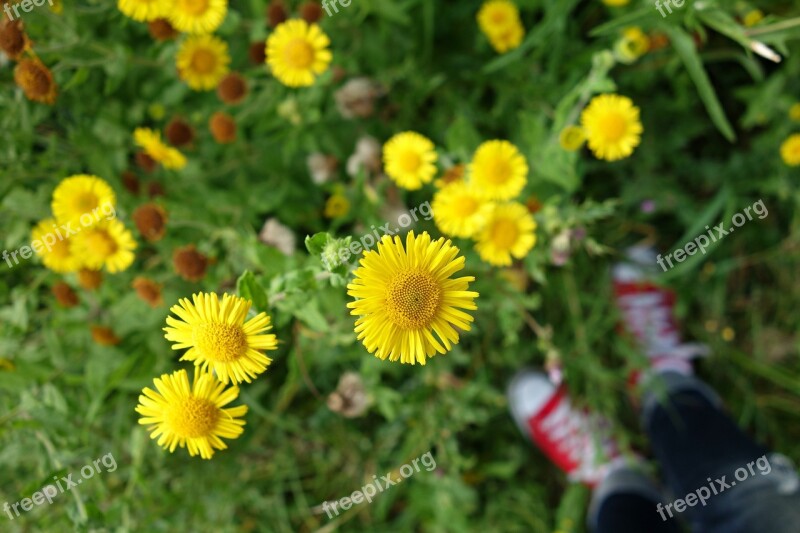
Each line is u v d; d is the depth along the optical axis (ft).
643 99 1.22
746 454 1.14
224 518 1.13
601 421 1.30
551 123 1.12
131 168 1.08
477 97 1.18
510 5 1.08
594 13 1.21
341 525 1.26
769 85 1.15
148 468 1.06
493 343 1.25
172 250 1.03
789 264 1.32
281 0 1.02
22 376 0.95
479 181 0.90
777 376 1.30
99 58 0.97
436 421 1.12
